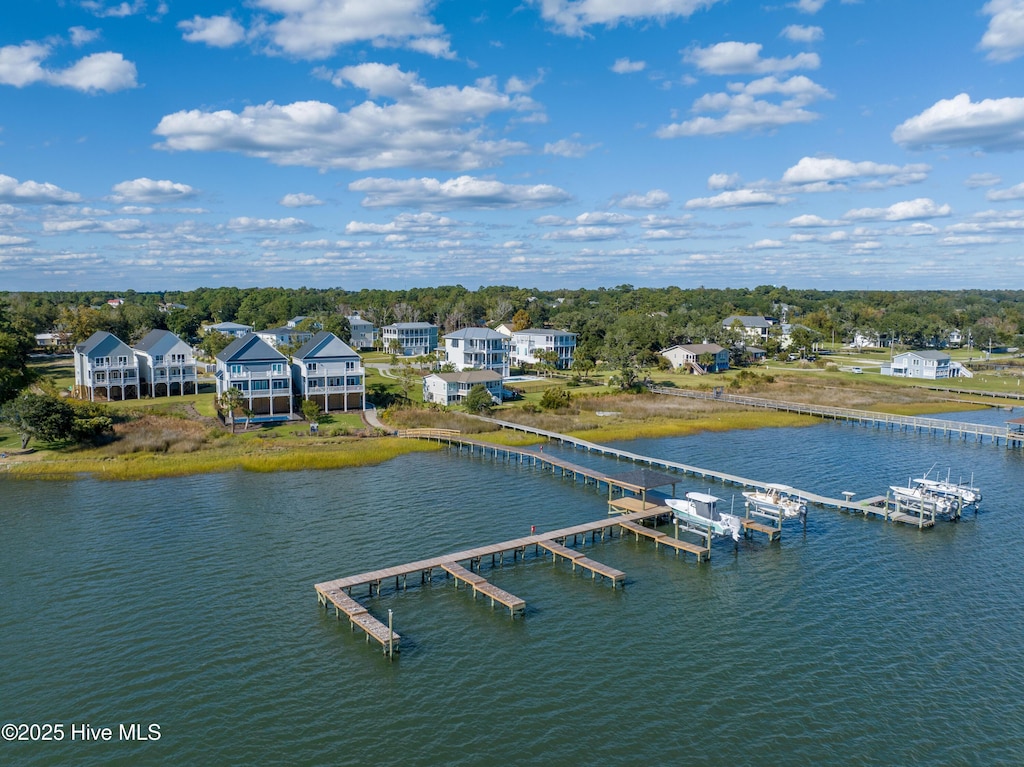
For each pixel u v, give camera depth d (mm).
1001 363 170375
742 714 32156
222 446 79000
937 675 35312
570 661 36594
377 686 34156
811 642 38594
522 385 126625
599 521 55875
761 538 55031
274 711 32125
